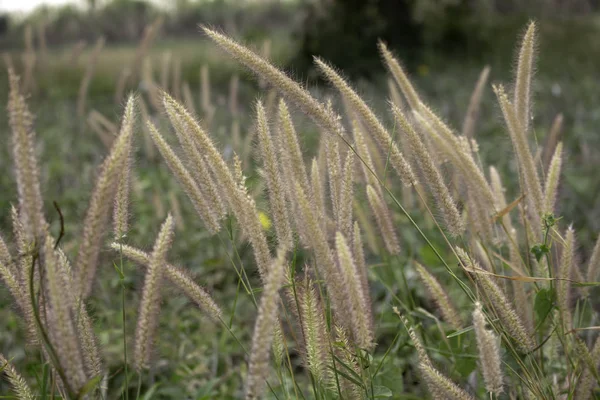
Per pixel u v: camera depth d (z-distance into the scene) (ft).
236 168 3.06
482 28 19.72
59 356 2.59
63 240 5.70
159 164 7.53
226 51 3.00
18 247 2.88
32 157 2.60
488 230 3.55
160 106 3.15
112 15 34.04
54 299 2.57
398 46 17.25
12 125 2.58
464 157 3.24
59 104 12.54
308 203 2.78
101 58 21.03
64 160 9.11
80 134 10.14
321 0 17.19
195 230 6.48
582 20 25.81
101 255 3.06
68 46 28.45
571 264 3.25
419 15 18.17
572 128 9.64
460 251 3.16
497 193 3.60
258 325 2.44
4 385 4.00
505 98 3.30
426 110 3.36
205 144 2.97
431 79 15.62
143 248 3.16
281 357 3.14
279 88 3.02
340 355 3.10
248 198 2.97
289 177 3.01
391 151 3.12
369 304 3.19
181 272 3.10
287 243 3.03
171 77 17.43
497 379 2.69
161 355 4.51
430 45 18.22
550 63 17.07
